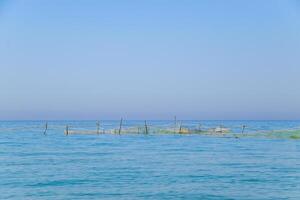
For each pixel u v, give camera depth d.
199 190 32.47
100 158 52.22
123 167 44.31
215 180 36.56
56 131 116.50
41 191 32.09
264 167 44.25
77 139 84.56
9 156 54.62
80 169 43.00
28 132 112.00
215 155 55.03
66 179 37.09
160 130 95.88
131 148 65.00
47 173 40.44
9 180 36.69
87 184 34.75
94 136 92.19
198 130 93.06
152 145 70.31
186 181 36.03
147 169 42.91
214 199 29.61
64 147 67.19
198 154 56.28
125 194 31.00
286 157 52.38
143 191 32.06
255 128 130.88
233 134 87.62
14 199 29.62
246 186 33.88
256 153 57.03
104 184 34.72
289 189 32.62
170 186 33.88
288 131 88.25
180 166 45.03
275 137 81.62
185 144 71.94
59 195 30.75
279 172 40.84
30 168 43.78
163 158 52.12
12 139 85.56
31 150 62.44
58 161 49.38
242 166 45.03
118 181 36.03
